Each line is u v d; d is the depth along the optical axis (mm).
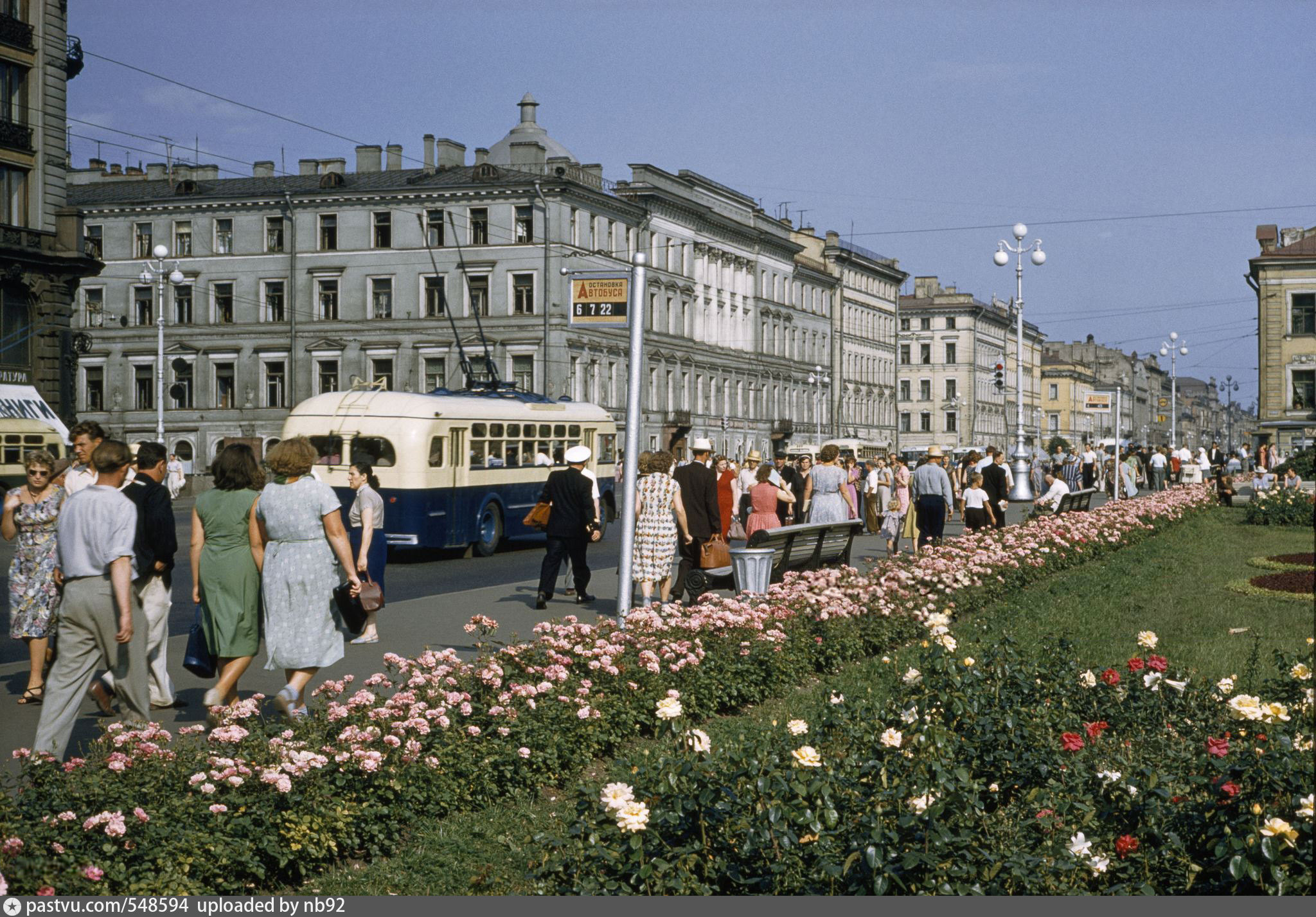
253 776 6719
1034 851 5559
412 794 7281
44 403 43906
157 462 10227
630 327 12328
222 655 9148
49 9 44500
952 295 129500
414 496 24703
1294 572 19453
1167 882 5543
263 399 69500
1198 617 15062
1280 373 73125
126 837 5949
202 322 70375
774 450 92062
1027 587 18062
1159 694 8297
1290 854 5254
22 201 44125
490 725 8305
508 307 66250
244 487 9328
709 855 5617
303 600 9164
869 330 113438
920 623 13492
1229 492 42281
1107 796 6086
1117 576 19656
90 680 8336
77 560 8250
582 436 31797
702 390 81000
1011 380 146125
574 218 67375
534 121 78188
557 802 7859
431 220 67500
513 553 27938
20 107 44031
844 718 7086
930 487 21484
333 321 68312
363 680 11281
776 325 92938
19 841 5566
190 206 70125
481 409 27000
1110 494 48531
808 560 16469
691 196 80000
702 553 15695
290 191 68500
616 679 9359
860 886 5254
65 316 45188
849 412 108000
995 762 6863
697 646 10281
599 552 27531
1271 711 6426
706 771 5852
